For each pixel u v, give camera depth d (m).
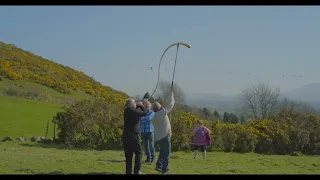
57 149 17.53
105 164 11.39
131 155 9.05
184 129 19.45
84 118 18.94
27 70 59.16
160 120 9.65
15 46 67.75
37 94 48.75
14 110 33.06
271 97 38.88
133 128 8.98
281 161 15.36
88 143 19.06
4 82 50.88
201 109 37.59
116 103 20.14
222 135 20.47
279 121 22.70
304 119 22.89
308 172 11.69
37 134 22.88
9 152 14.51
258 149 21.06
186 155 16.81
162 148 9.75
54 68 65.56
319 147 21.67
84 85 62.47
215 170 11.16
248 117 37.53
